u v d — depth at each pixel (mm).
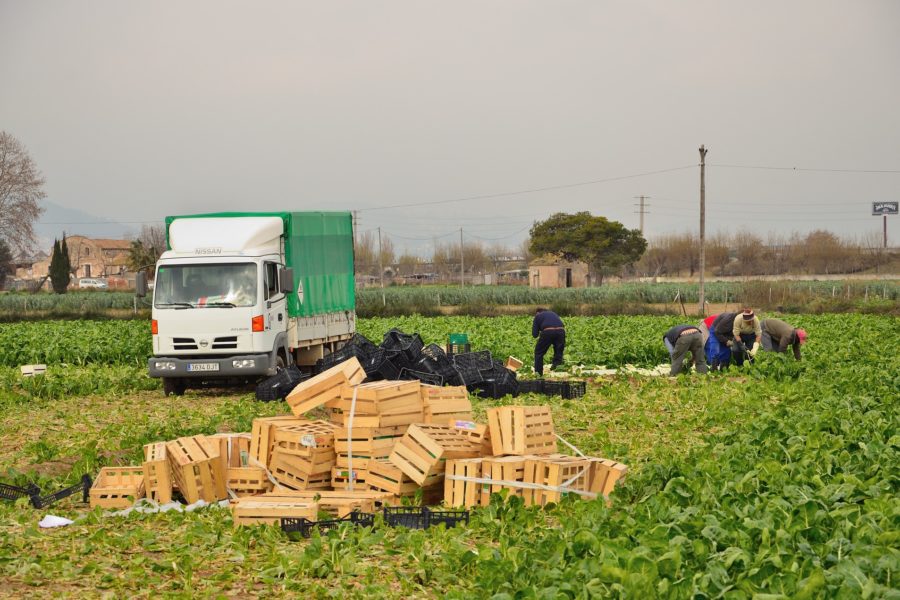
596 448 19422
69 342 43562
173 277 29250
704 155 78750
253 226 29891
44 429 22969
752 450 16719
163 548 12500
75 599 10266
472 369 27578
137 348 41562
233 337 28922
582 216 144875
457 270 192750
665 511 12438
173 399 28719
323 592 10508
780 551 10133
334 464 15898
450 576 11102
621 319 59906
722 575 9562
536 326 32562
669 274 173000
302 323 32156
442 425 16594
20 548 12219
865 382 26438
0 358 41844
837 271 154125
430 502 15305
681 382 28781
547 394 27891
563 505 14070
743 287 79750
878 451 15805
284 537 13195
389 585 10922
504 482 14570
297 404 16234
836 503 12414
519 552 10898
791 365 30391
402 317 68062
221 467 15719
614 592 9172
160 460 15273
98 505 14656
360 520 13641
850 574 9266
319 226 33875
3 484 15656
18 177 139125
